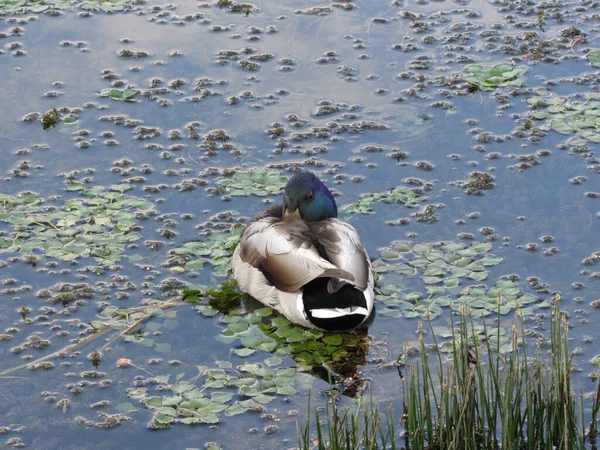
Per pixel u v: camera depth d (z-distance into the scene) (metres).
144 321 8.70
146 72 12.51
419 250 9.55
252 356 8.28
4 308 8.80
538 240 9.70
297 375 8.03
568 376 6.82
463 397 6.98
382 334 8.52
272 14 13.83
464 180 10.63
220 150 11.16
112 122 11.59
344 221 9.57
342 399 7.75
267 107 11.89
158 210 10.22
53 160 10.94
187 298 9.00
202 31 13.40
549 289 9.02
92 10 13.85
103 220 9.95
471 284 9.09
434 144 11.22
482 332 8.42
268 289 8.88
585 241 9.65
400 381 7.94
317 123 11.60
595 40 13.05
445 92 12.10
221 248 9.66
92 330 8.54
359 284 8.38
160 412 7.57
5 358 8.22
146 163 10.94
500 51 12.88
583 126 11.41
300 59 12.80
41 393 7.83
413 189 10.51
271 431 7.42
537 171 10.72
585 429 7.33
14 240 9.66
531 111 11.73
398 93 12.13
